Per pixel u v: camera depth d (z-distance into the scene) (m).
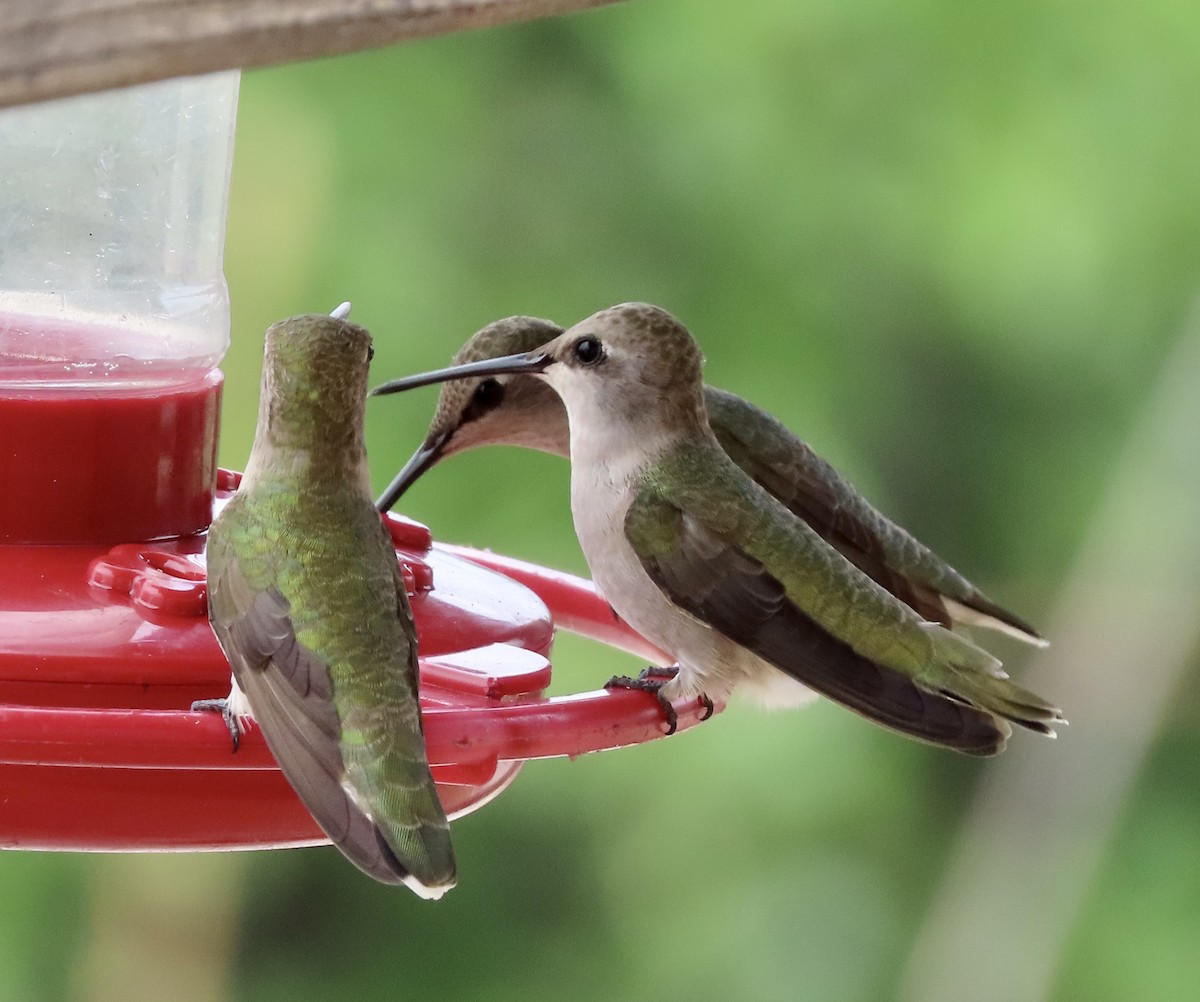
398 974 13.67
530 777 13.22
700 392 7.28
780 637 6.76
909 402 13.30
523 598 6.27
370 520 5.78
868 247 12.80
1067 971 13.91
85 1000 13.12
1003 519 13.89
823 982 12.98
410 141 12.45
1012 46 12.96
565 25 12.82
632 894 13.27
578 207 12.62
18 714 4.75
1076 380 13.70
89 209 6.38
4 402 5.86
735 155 12.73
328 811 4.96
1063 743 14.08
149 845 5.27
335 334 5.86
